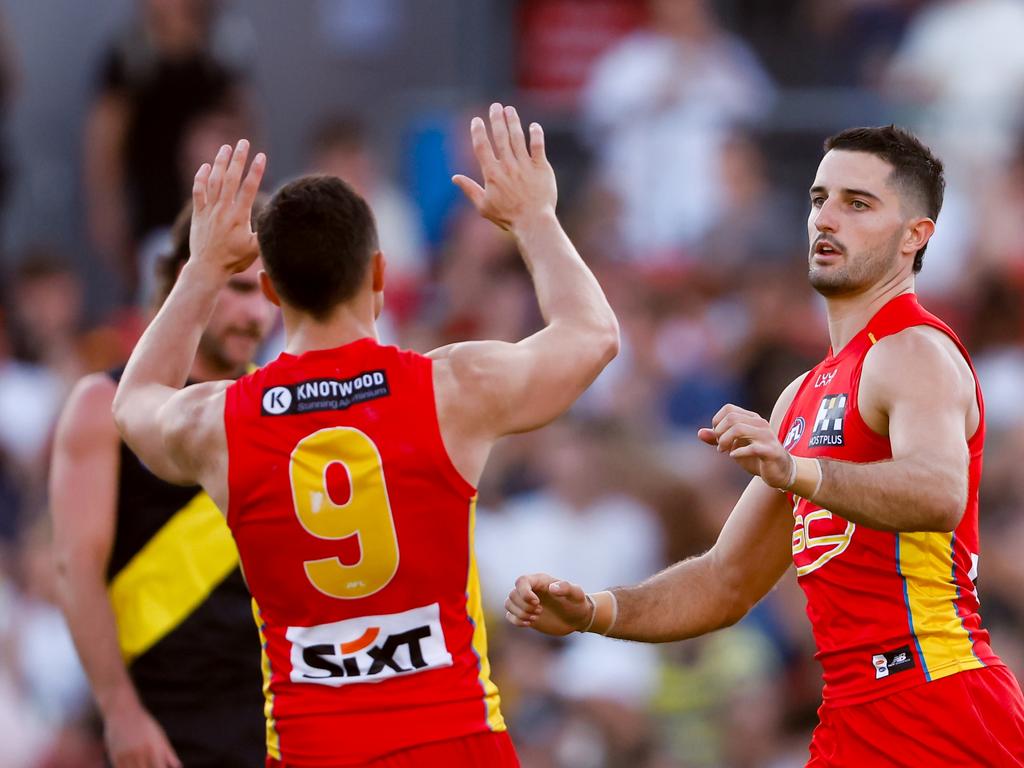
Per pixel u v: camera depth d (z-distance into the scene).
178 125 38.34
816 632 15.84
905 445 14.59
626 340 36.50
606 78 41.69
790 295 37.19
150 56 38.62
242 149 16.00
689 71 40.47
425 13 44.38
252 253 16.06
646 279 37.94
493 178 15.71
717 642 29.80
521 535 32.00
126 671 19.05
